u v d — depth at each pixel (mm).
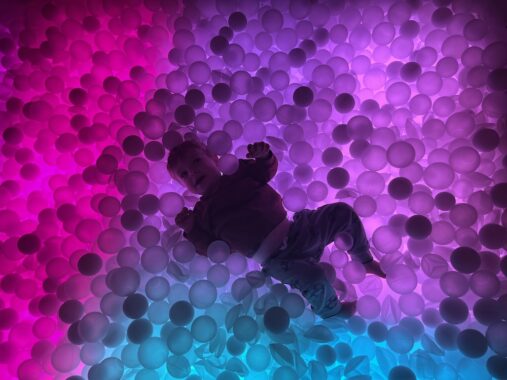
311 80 1272
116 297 1036
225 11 1394
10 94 1388
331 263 1125
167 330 1011
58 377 1045
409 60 1287
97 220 1147
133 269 1036
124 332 1052
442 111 1144
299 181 1211
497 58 1094
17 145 1309
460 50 1180
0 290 1146
